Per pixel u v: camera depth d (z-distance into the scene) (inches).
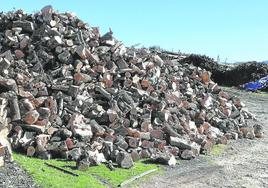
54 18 658.8
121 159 509.7
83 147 509.0
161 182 489.4
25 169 430.0
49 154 494.3
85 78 592.1
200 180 514.0
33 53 604.1
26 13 670.5
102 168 493.0
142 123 586.6
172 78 735.7
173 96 676.7
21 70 565.6
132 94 625.3
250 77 1630.2
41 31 631.2
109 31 694.5
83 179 444.8
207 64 1680.6
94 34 685.9
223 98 806.5
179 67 828.0
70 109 549.0
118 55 661.3
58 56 606.2
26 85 543.5
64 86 564.4
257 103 1258.6
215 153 641.0
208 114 721.0
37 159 483.8
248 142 732.7
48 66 603.8
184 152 588.4
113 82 628.4
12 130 504.1
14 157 462.3
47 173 438.3
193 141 627.8
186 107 700.7
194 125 669.9
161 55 849.5
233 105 815.1
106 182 458.0
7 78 535.8
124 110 587.5
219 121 732.0
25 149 491.8
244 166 590.9
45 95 548.7
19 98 526.0
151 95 653.9
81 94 574.6
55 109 533.0
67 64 605.6
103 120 564.7
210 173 545.0
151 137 587.5
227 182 517.0
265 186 513.3
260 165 600.7
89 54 620.7
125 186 458.9
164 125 607.8
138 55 731.4
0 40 621.3
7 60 549.3
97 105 572.1
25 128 509.0
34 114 507.8
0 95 510.6
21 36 625.6
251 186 509.7
